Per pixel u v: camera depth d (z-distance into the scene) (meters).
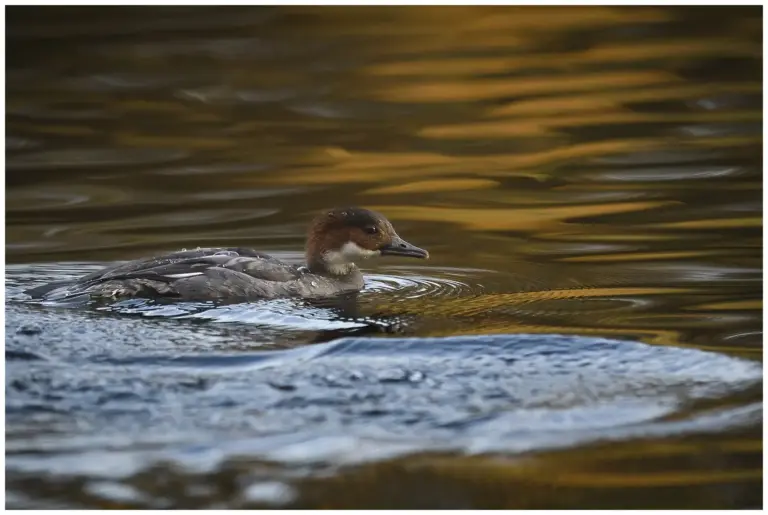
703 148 22.16
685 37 29.91
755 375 10.55
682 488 8.52
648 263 15.83
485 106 25.52
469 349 11.01
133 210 19.48
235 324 12.63
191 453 8.86
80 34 30.72
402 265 16.47
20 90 27.08
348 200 20.05
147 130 24.55
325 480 8.55
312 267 15.81
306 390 10.04
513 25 31.70
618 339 11.73
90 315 12.93
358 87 27.00
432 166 22.00
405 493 8.37
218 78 27.83
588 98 25.72
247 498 8.28
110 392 9.99
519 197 19.92
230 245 17.55
